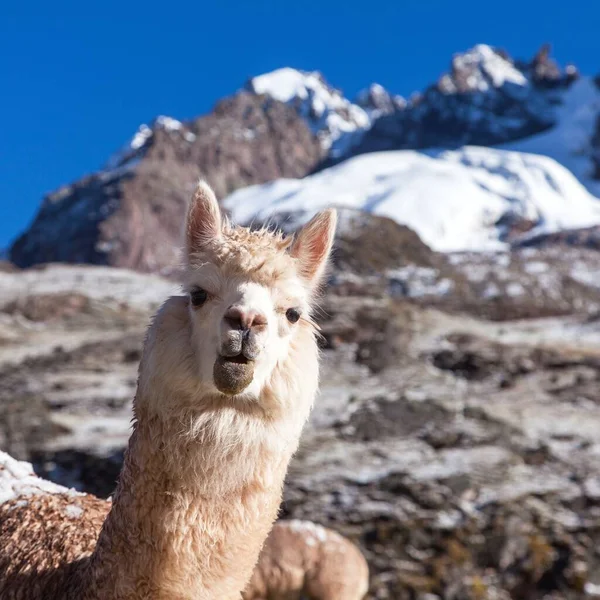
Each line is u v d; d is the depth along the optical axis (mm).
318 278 4258
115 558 3656
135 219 130125
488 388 28188
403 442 23000
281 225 4430
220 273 3678
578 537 19203
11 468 4809
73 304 40500
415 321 34594
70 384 29750
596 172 156500
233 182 161500
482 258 58938
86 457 23828
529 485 20797
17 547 4176
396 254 54562
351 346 31297
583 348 32500
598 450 22625
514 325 37188
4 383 30312
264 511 3674
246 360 3518
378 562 18516
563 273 58688
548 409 25781
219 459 3566
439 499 20047
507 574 18516
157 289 44938
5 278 46000
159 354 3619
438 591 17828
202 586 3629
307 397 3748
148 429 3629
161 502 3588
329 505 20094
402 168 146125
